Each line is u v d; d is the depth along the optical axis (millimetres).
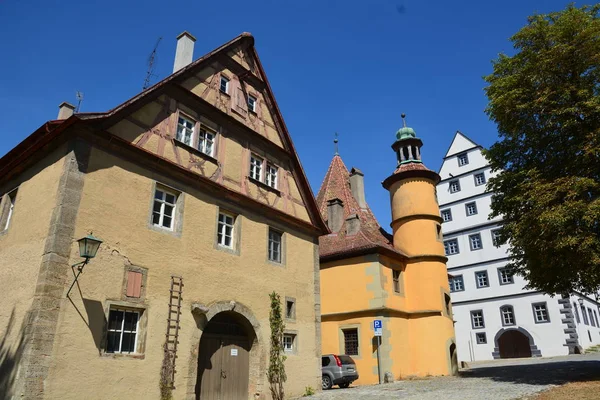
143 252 10422
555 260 13781
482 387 13766
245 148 14492
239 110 14664
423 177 23750
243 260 13180
